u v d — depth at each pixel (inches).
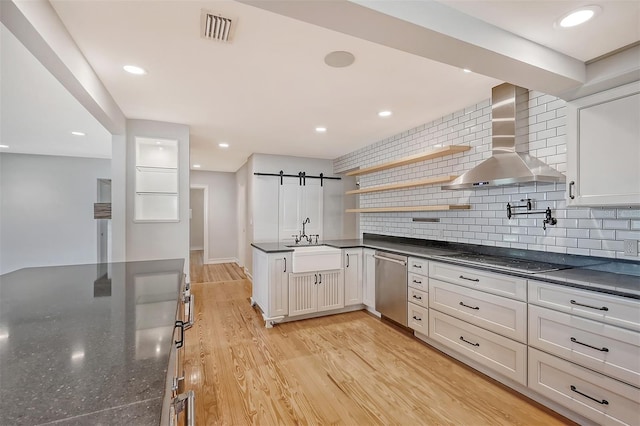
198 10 61.5
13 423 20.1
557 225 92.6
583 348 67.1
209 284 213.8
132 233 131.3
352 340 119.2
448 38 57.6
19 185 197.8
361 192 171.8
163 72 88.5
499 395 82.8
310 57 80.9
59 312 46.1
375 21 52.2
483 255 111.1
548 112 93.8
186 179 140.8
